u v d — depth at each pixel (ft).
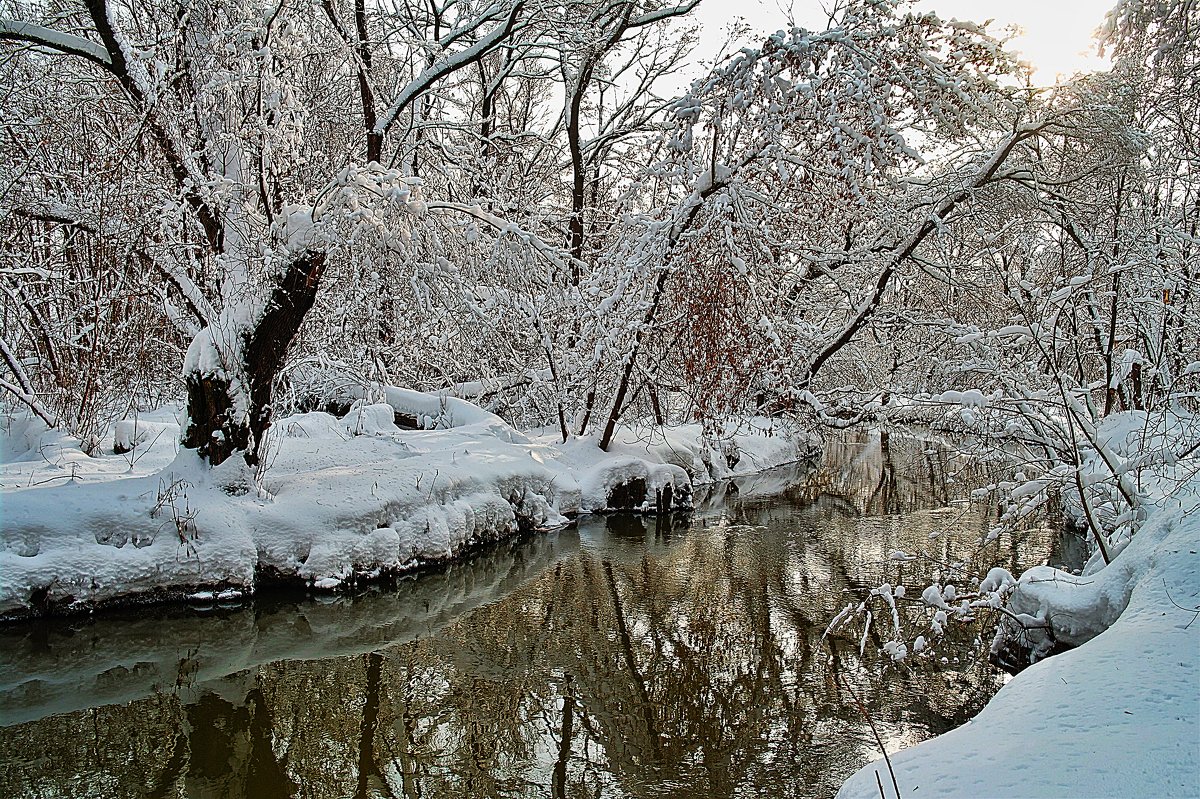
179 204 28.40
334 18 36.40
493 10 43.65
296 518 28.17
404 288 31.78
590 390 42.91
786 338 37.83
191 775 18.24
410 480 32.07
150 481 26.81
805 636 25.44
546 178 53.93
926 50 33.30
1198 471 22.38
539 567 33.19
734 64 33.45
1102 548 23.47
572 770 18.39
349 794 17.67
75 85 33.04
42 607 23.40
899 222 37.50
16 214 29.84
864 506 44.21
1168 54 30.91
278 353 28.78
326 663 24.44
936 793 11.09
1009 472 32.89
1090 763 11.16
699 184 35.14
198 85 29.17
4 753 18.93
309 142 37.47
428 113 47.73
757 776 17.63
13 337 34.17
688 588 30.42
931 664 22.93
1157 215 35.04
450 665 24.29
